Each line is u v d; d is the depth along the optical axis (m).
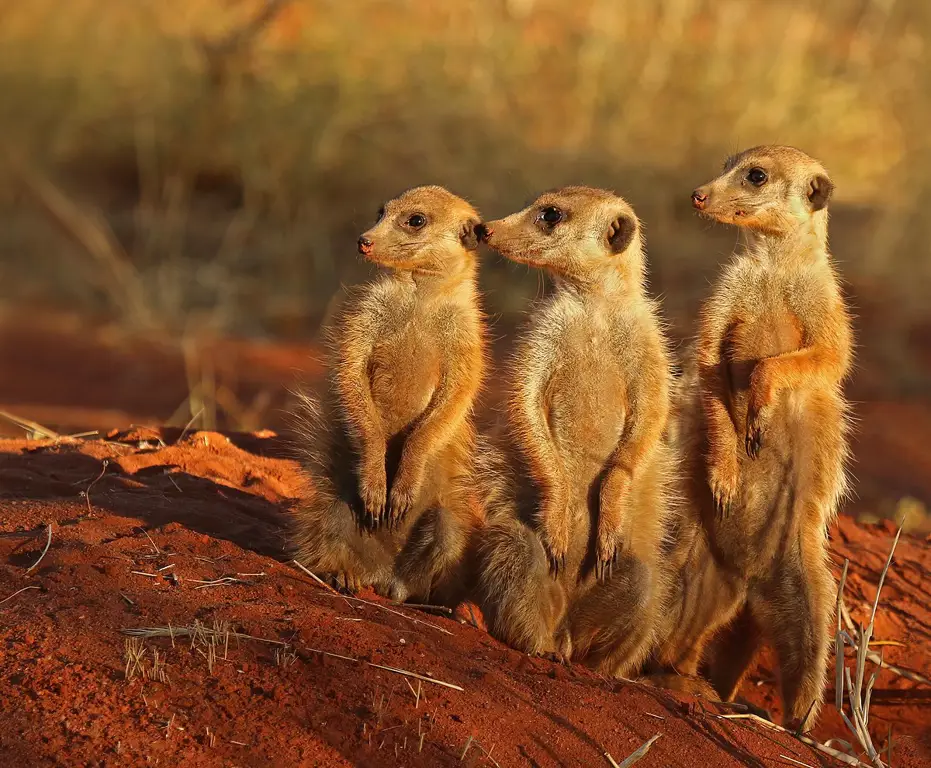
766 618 10.09
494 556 9.28
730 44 29.66
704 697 9.16
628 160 26.75
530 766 7.05
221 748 6.67
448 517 9.48
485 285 23.98
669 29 30.23
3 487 10.63
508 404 9.73
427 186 10.29
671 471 10.01
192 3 31.45
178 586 8.48
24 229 27.25
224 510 10.59
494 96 28.36
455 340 9.89
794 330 10.38
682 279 24.42
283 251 26.52
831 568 11.89
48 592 8.11
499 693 7.67
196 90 28.95
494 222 9.91
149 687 7.09
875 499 17.69
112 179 29.70
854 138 28.34
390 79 28.77
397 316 9.91
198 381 21.05
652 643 9.68
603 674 8.88
